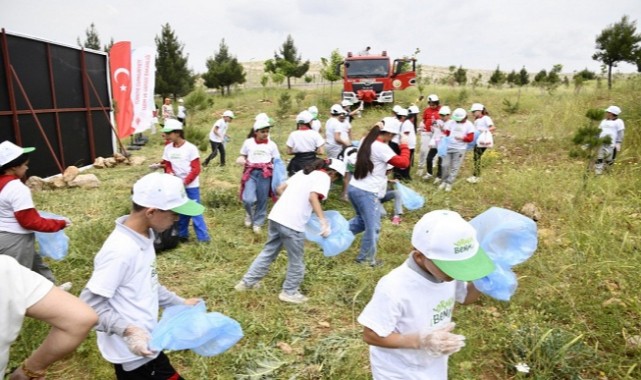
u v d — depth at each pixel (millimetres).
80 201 7617
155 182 2217
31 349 3459
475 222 2520
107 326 2094
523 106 16547
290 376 3273
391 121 4961
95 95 11867
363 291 4500
